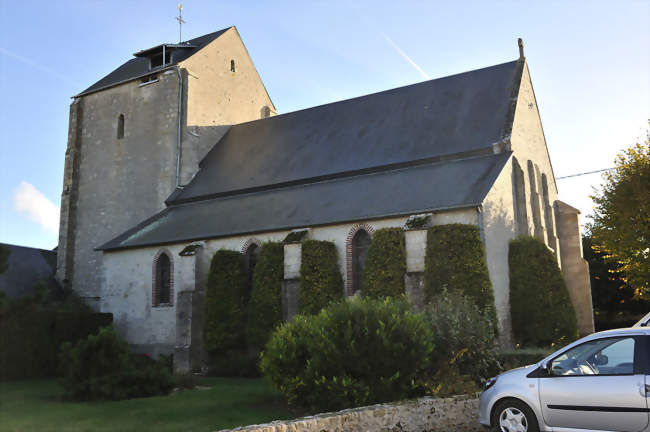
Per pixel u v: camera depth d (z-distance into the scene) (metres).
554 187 28.06
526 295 20.17
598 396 7.44
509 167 22.42
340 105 31.05
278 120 32.78
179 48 34.59
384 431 9.02
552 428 7.80
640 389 7.16
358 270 21.06
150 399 14.38
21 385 19.17
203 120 32.81
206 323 22.67
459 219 19.41
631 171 22.39
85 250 32.91
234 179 29.28
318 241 20.97
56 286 32.16
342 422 8.54
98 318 25.22
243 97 36.06
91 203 33.38
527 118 25.66
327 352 10.74
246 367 21.06
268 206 25.23
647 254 22.34
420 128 26.41
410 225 19.34
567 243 26.75
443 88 28.23
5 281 29.27
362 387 10.39
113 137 33.53
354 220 20.92
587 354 7.87
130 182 32.25
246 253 23.70
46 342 22.19
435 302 14.03
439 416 9.79
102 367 15.13
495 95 25.91
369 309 11.35
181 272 23.64
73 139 34.62
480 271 18.09
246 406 12.95
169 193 30.75
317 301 20.27
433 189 21.36
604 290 36.06
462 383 10.91
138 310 25.78
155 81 32.62
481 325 12.72
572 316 19.97
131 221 31.67
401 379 10.68
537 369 8.12
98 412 12.41
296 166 27.77
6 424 11.07
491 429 8.41
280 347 11.88
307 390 11.31
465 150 23.66
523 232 22.38
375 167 25.02
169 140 31.41
